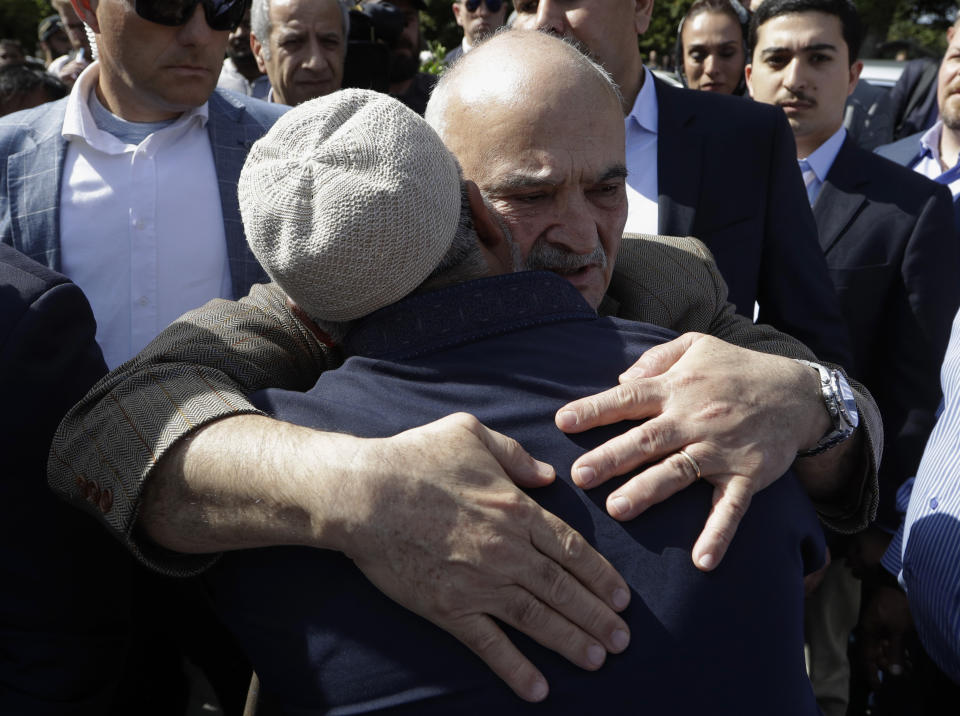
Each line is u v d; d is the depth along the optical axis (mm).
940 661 1868
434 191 1008
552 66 1221
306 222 1000
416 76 4238
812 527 1123
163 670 1693
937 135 3793
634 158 2385
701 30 4383
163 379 1173
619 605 959
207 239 2059
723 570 1002
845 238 2760
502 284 1095
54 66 5668
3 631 1255
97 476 1130
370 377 1075
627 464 1010
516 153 1201
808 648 2762
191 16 1863
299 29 3275
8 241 2012
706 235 2266
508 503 947
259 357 1265
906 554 1918
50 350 1285
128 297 2029
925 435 2586
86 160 2023
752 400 1092
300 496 972
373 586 1000
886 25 14141
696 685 962
